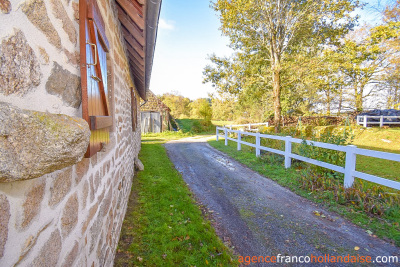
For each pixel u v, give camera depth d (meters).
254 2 10.73
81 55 1.29
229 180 5.38
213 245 2.70
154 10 2.30
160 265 2.33
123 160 3.50
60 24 1.10
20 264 0.72
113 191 2.45
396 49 11.74
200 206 3.90
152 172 5.87
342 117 15.45
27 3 0.81
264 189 4.64
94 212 1.62
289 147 5.82
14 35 0.73
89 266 1.47
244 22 11.87
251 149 8.89
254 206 3.85
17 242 0.71
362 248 2.61
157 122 19.83
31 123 0.67
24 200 0.75
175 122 23.41
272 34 12.14
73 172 1.21
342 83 12.47
